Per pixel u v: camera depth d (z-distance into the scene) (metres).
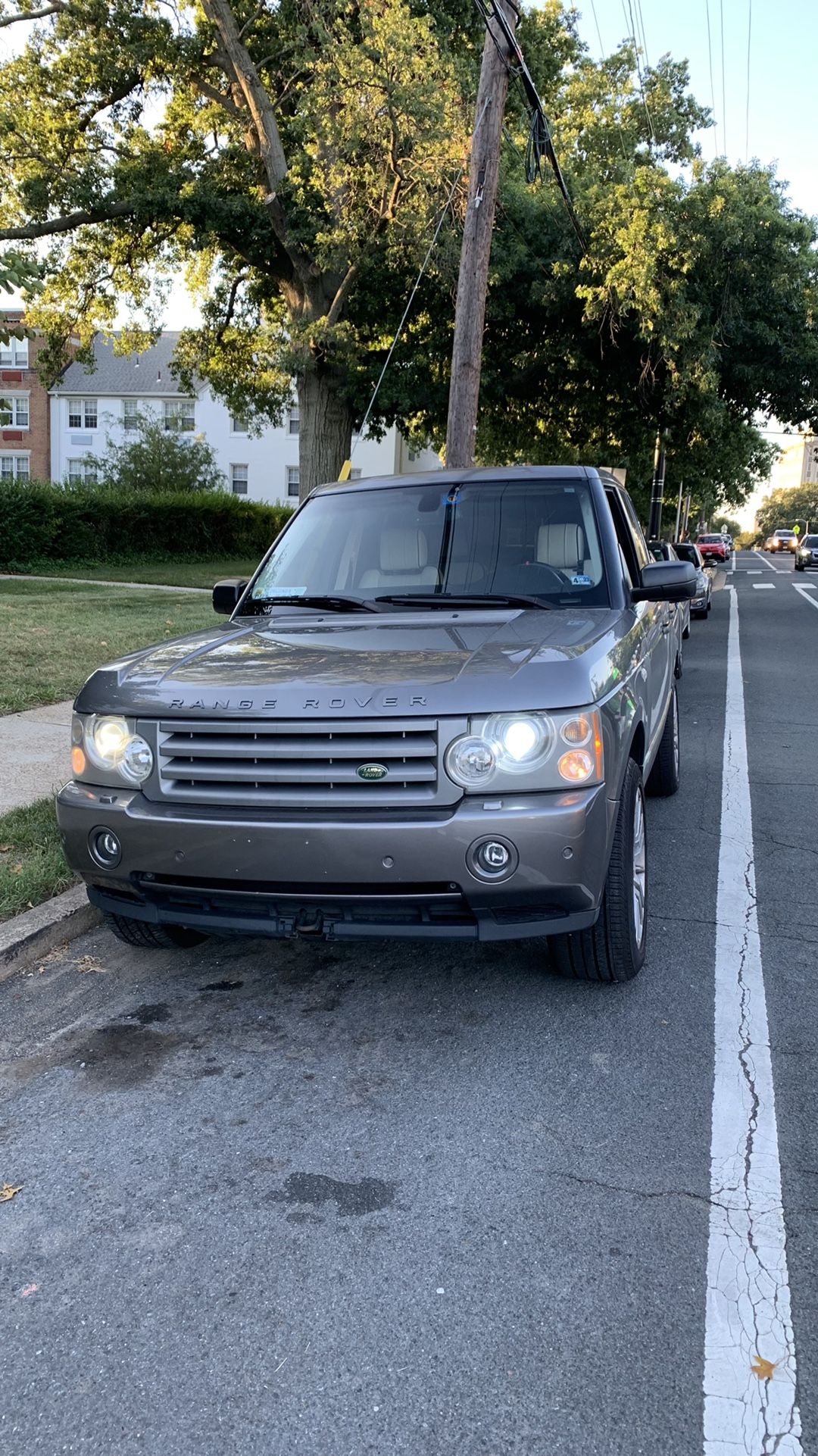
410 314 21.44
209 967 4.45
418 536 4.73
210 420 48.56
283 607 4.64
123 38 20.81
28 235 21.77
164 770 3.54
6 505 27.03
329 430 22.03
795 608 25.34
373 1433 2.10
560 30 22.88
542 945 4.58
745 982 4.20
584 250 19.52
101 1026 3.91
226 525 35.28
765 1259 2.59
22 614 15.73
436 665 3.51
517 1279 2.54
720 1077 3.45
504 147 21.11
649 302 18.39
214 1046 3.73
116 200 21.00
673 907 5.09
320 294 21.06
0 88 21.59
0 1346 2.35
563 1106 3.29
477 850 3.26
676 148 27.44
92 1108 3.34
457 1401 2.18
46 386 26.47
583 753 3.34
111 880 3.71
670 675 6.86
